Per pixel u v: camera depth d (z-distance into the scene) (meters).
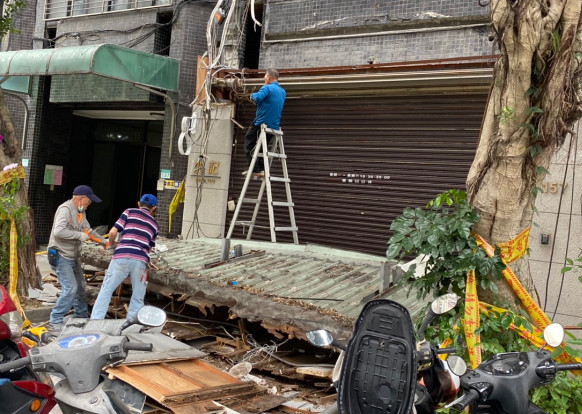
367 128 9.70
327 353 6.55
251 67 11.80
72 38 13.27
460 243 4.57
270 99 9.19
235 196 11.00
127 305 8.09
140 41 12.28
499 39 4.38
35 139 13.85
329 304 6.37
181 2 11.72
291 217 9.41
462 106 8.88
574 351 4.39
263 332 7.23
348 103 9.88
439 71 8.40
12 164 8.39
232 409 5.02
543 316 4.54
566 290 7.27
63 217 7.36
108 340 3.36
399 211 9.38
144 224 7.16
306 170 10.25
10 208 8.31
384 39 9.69
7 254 8.38
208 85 10.05
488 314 4.56
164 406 4.83
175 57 11.74
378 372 3.10
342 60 10.07
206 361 6.45
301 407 5.43
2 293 3.81
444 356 3.71
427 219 4.71
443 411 4.05
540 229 7.43
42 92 13.91
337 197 9.96
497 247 4.59
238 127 10.97
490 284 4.49
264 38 10.83
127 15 12.55
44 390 3.64
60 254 7.41
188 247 9.17
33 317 8.05
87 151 15.12
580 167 7.22
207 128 10.64
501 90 4.52
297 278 7.32
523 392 3.35
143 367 5.36
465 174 8.84
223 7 11.30
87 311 8.05
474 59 8.14
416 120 9.27
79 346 3.29
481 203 4.64
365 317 3.23
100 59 9.84
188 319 7.68
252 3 8.73
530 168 4.57
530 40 4.23
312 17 10.37
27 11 14.35
